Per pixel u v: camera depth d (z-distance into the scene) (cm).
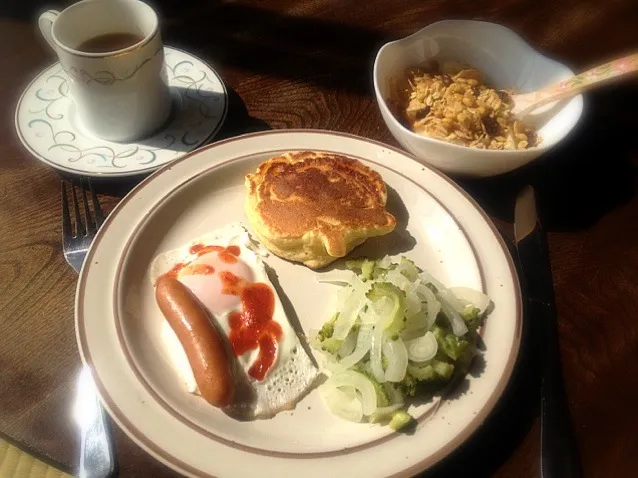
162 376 29
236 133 42
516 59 44
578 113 39
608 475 27
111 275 32
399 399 29
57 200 37
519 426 29
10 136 40
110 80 36
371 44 50
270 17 51
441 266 36
